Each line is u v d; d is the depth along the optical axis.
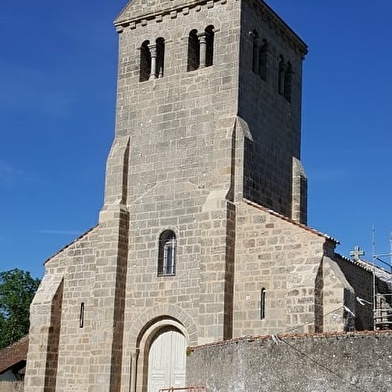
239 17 39.25
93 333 38.22
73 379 39.25
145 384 37.28
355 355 19.64
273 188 40.44
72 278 40.97
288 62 44.69
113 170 40.56
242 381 22.17
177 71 40.50
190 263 37.06
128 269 39.06
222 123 37.91
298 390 20.50
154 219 38.94
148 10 42.34
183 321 36.47
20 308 80.38
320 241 33.69
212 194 36.59
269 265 34.66
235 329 34.78
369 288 43.88
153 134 40.41
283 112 43.03
